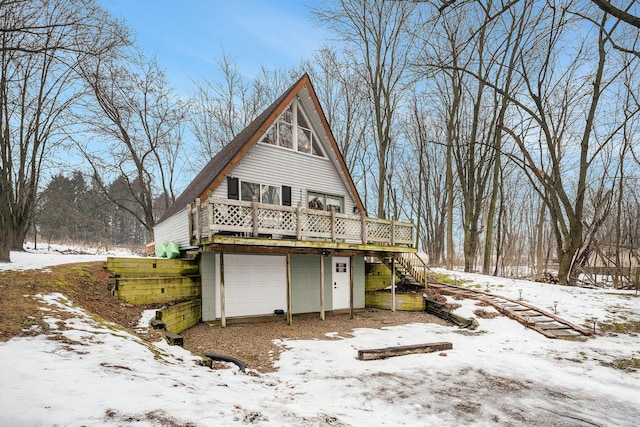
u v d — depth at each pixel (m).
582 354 7.91
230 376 5.03
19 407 2.44
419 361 6.86
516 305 11.96
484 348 8.12
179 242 12.33
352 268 12.20
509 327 10.18
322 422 3.50
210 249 9.40
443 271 19.69
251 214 9.66
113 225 50.25
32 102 17.12
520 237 38.75
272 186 12.23
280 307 12.18
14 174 16.66
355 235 11.81
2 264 9.44
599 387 5.89
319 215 10.91
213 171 12.57
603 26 12.86
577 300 12.71
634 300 12.77
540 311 11.12
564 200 15.98
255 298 11.68
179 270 10.43
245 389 4.37
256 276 11.76
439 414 4.38
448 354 7.46
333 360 6.84
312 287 13.02
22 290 6.32
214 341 8.10
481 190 21.12
